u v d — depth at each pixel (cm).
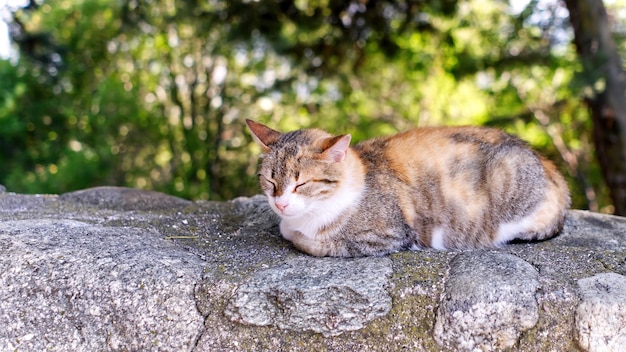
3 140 213
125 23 202
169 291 71
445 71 200
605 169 152
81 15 252
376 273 72
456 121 235
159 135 208
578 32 150
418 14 168
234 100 223
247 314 70
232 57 225
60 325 71
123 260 73
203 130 218
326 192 78
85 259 73
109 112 192
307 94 223
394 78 240
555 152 239
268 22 163
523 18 166
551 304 69
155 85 235
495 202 84
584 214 101
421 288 70
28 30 225
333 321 69
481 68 175
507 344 68
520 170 84
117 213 96
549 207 85
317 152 78
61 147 209
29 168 213
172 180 199
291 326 70
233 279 72
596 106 151
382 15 166
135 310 70
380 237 79
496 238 85
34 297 71
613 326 68
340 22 167
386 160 84
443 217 83
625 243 87
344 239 79
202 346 70
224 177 209
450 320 68
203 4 164
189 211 100
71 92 237
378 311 69
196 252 80
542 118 219
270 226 91
